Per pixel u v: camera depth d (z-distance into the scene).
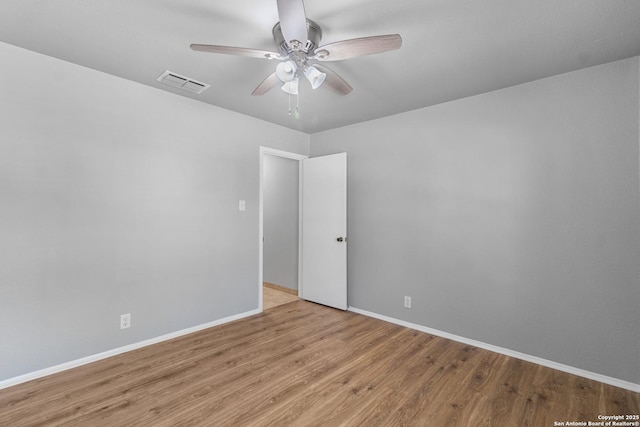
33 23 1.85
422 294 3.16
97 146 2.46
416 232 3.21
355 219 3.74
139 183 2.69
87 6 1.69
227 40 2.01
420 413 1.86
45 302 2.23
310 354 2.61
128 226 2.62
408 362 2.48
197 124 3.08
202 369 2.34
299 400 1.97
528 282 2.53
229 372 2.30
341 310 3.77
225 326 3.22
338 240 3.79
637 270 2.10
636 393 2.06
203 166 3.13
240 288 3.46
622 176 2.15
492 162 2.73
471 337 2.83
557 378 2.25
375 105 3.12
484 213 2.77
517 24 1.79
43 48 2.14
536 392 2.08
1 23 1.86
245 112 3.40
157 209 2.80
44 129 2.23
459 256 2.91
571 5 1.63
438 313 3.04
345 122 3.73
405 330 3.16
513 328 2.60
